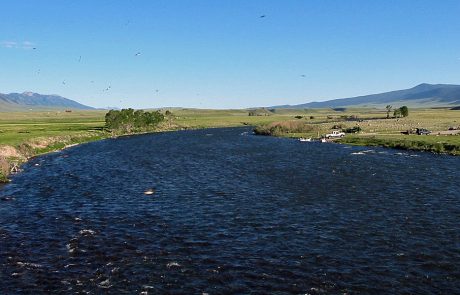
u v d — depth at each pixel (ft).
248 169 271.08
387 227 143.13
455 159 296.92
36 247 127.13
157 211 168.25
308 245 127.13
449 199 180.04
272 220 153.69
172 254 120.88
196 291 97.55
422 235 134.51
